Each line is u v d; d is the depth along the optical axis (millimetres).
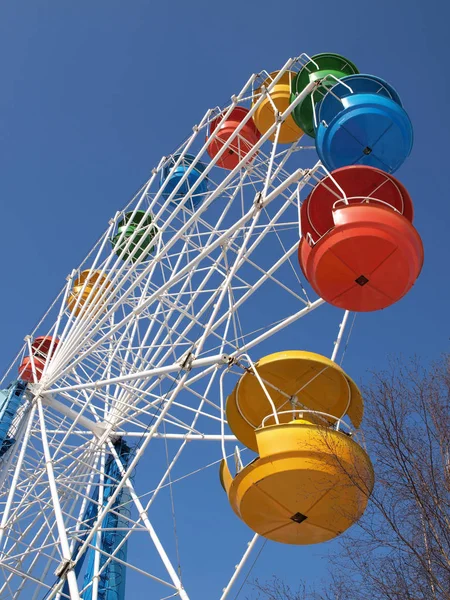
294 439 12070
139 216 23500
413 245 12633
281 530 13273
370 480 11805
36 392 20500
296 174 15180
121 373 20969
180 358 15859
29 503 18562
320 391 14656
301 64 18453
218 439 18438
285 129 22000
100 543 19172
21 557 18438
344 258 12719
